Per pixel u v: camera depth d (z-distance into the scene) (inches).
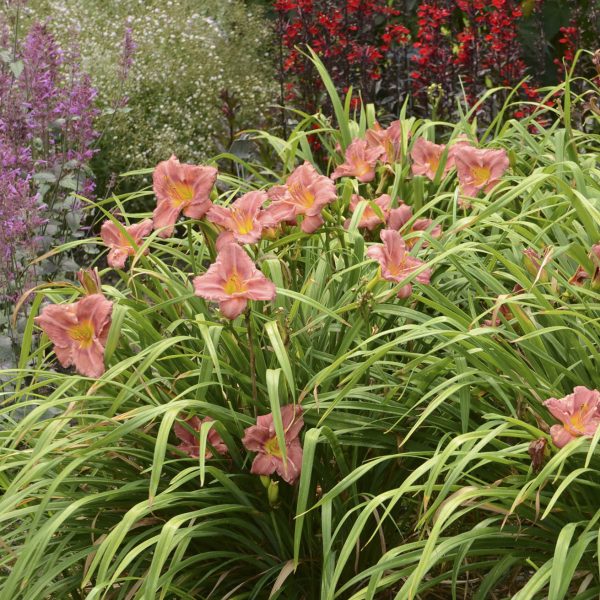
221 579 93.6
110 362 102.0
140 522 95.9
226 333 97.7
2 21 191.2
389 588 100.0
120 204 129.0
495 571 85.7
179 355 93.0
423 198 134.3
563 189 98.7
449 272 118.4
